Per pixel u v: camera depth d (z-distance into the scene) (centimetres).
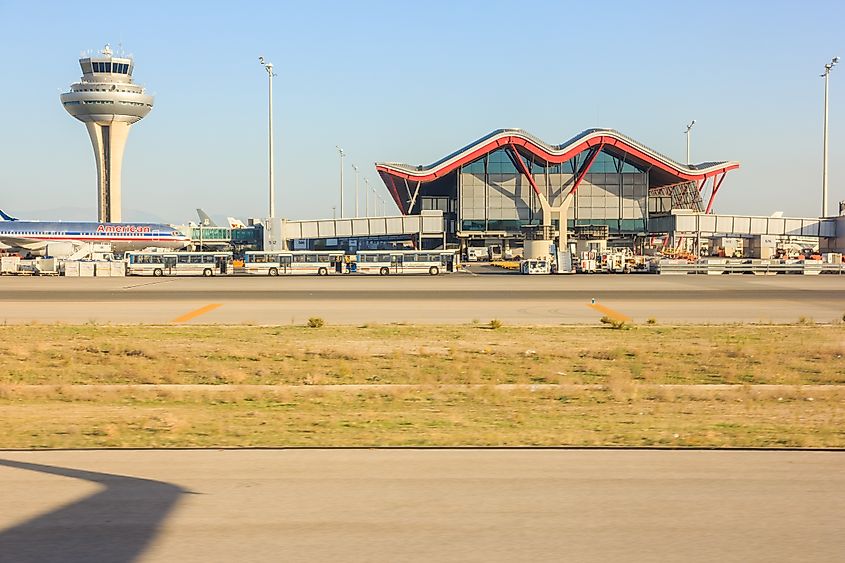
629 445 1384
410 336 3362
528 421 1677
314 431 1541
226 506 1005
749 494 1059
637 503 1018
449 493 1062
